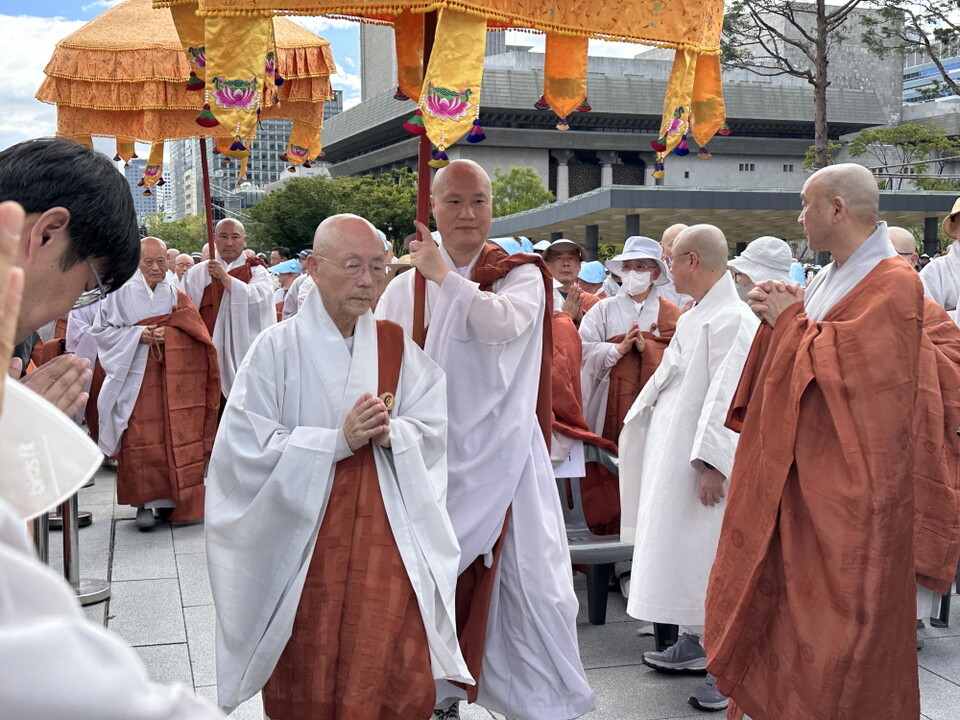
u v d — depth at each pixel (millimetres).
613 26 3262
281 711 3150
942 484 4680
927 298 5203
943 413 4750
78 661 696
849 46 91750
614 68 89438
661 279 6957
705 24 3416
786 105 90688
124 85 6352
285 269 14312
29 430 917
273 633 3072
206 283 8211
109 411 7004
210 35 3131
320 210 65875
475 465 3662
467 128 2980
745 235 36375
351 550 3133
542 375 3906
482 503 3643
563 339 6031
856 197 3465
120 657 730
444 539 3256
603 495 6062
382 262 3234
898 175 42094
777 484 3408
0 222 701
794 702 3334
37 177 1480
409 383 3377
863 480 3234
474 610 3646
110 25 6336
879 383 3275
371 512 3152
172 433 7082
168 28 6367
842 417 3275
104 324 7129
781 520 3406
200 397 7250
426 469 3256
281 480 3082
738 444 3607
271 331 3287
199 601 5496
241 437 3146
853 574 3225
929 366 4738
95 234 1522
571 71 3564
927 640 5070
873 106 92125
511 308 3648
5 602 708
